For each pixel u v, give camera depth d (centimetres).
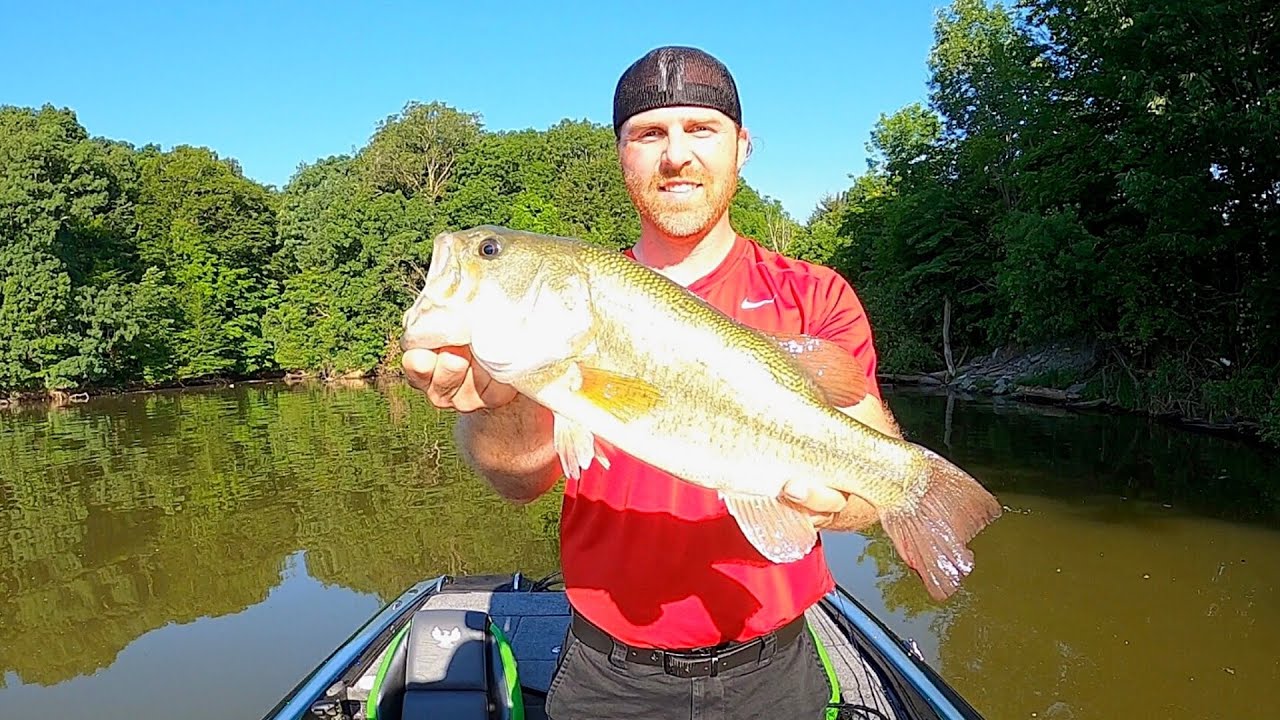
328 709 173
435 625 173
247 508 605
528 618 223
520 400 111
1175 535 475
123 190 1838
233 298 1878
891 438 114
